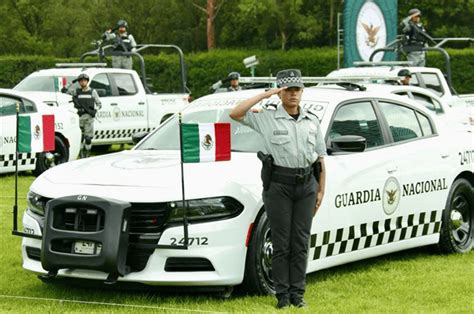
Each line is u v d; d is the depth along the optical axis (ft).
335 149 32.14
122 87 83.46
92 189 28.76
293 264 27.94
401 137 35.35
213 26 214.69
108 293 30.22
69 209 28.17
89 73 81.15
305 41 222.69
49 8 202.18
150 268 27.89
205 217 28.12
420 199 35.42
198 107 35.45
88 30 205.05
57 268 28.27
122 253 27.61
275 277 27.89
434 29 216.74
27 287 31.30
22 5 200.13
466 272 33.81
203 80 156.66
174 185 28.45
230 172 29.32
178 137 34.35
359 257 33.06
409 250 38.14
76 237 27.73
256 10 210.38
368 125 34.19
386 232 33.99
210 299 28.99
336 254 31.99
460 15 217.15
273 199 27.53
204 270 28.17
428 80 75.82
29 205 30.40
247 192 28.94
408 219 35.01
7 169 61.57
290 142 27.27
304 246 27.89
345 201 32.07
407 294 30.17
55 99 73.51
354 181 32.48
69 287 31.14
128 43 93.45
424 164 35.60
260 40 224.33
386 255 37.17
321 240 31.19
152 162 30.99
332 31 216.54
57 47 203.51
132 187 28.55
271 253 29.48
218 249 28.12
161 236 27.86
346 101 33.83
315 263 31.09
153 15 217.77
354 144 31.24
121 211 27.53
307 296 29.78
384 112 35.14
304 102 33.47
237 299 28.91
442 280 32.35
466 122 58.29
